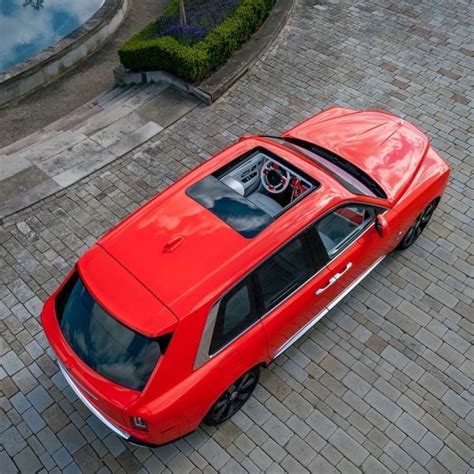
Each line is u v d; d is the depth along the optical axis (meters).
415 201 6.35
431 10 11.34
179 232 5.03
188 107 9.58
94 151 8.87
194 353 4.64
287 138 6.91
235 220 5.12
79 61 12.35
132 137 9.08
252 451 5.46
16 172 8.55
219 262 4.81
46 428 5.71
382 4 11.61
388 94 9.45
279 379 5.96
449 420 5.61
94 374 4.63
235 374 5.09
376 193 6.15
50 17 14.56
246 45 10.63
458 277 6.78
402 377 5.93
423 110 9.10
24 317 6.68
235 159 5.81
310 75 9.98
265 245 4.96
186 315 4.52
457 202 7.64
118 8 13.41
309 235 5.28
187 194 5.36
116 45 12.93
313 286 5.50
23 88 11.38
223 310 4.76
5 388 6.04
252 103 9.52
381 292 6.65
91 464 5.45
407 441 5.48
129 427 4.65
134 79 10.86
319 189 5.47
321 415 5.68
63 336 4.93
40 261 7.29
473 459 5.36
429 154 6.83
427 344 6.19
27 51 13.40
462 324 6.35
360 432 5.55
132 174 8.42
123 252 4.93
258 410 5.73
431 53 10.27
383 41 10.63
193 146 8.84
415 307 6.51
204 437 5.57
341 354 6.14
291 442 5.52
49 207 7.98
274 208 5.76
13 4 15.05
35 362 6.24
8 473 5.41
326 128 7.02
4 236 7.61
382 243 6.22
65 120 10.09
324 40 10.77
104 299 4.64
